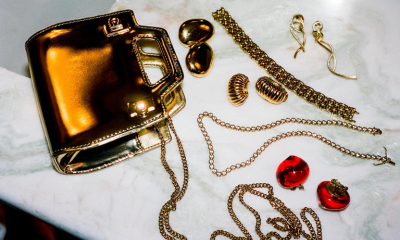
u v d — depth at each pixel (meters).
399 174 0.37
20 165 0.37
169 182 0.37
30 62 0.36
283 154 0.38
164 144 0.37
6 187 0.36
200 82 0.41
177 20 0.43
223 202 0.37
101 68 0.36
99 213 0.36
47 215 0.36
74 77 0.35
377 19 0.40
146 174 0.37
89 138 0.33
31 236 0.51
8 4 0.37
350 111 0.38
